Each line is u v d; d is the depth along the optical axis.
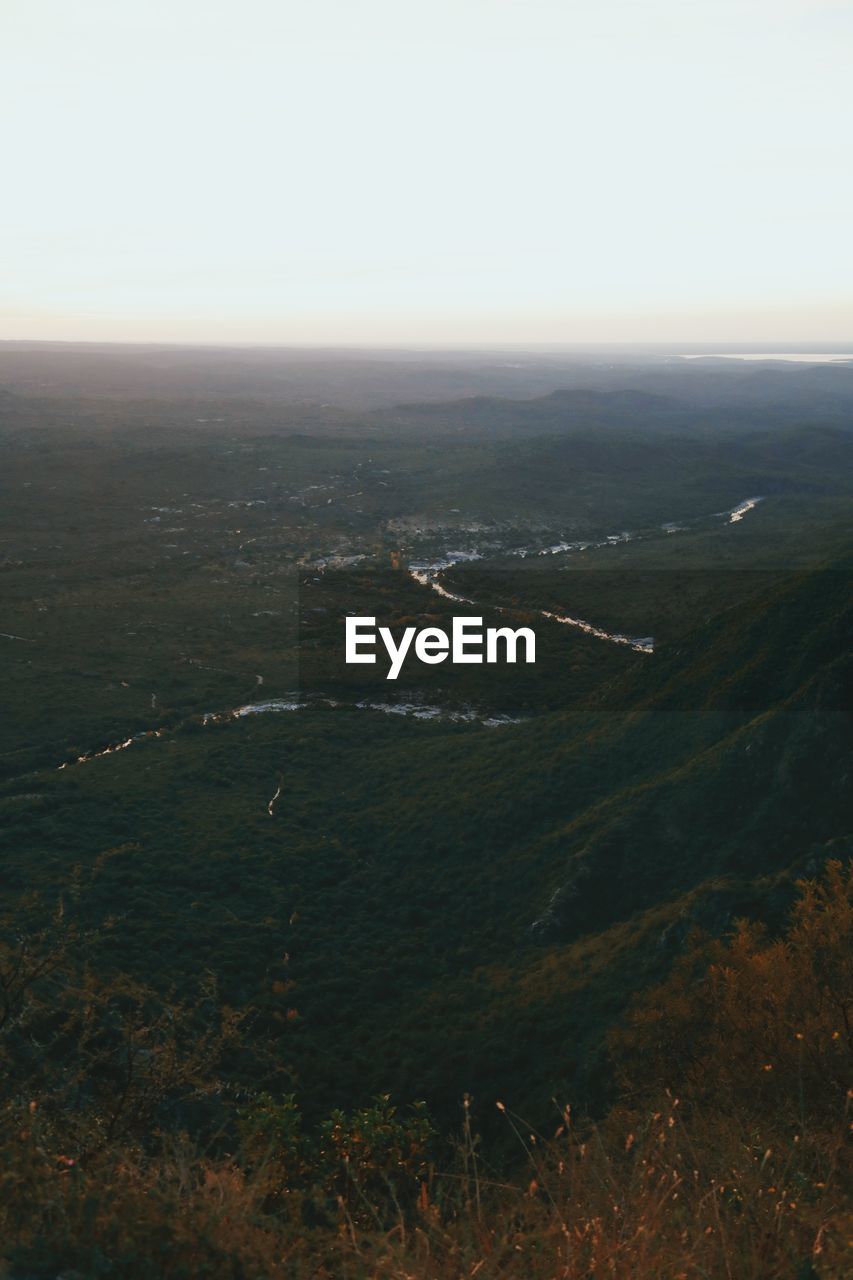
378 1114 10.81
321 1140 10.84
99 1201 4.02
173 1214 4.01
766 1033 6.76
